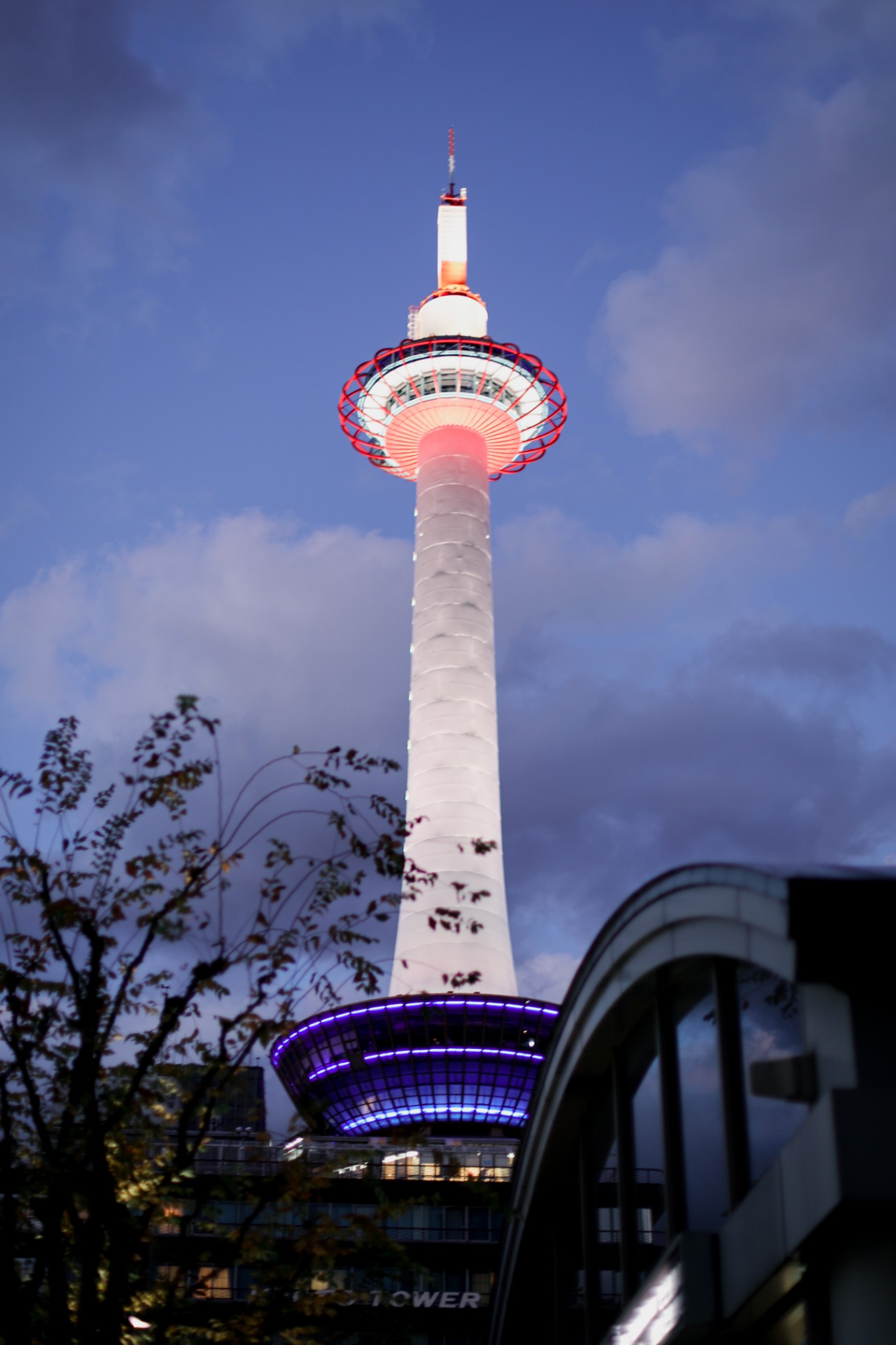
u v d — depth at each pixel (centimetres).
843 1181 1895
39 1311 2953
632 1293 3111
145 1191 2880
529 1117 3941
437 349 15650
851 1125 1922
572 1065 3478
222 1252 3016
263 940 2859
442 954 12775
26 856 2864
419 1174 9762
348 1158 3228
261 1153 8944
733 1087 2525
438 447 15725
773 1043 2336
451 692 14112
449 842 13325
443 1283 9475
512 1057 12419
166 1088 3011
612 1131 3459
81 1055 2711
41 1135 2712
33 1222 3125
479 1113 12450
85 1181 2667
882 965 1984
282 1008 2862
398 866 3028
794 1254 2097
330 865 2969
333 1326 4225
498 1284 4644
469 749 13838
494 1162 9819
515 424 16025
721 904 2380
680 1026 2906
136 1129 3042
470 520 15225
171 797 2998
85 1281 2652
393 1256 3189
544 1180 3969
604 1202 3900
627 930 2950
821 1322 2106
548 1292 4384
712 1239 2477
